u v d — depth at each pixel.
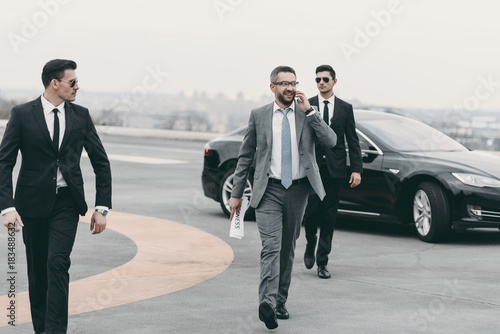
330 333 4.86
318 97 6.70
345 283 6.41
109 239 8.41
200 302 5.68
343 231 9.27
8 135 4.35
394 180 8.79
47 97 4.41
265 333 4.86
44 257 4.51
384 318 5.25
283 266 5.23
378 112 9.84
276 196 5.12
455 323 5.12
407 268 7.07
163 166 17.41
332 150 6.59
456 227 8.41
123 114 20.62
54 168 4.36
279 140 5.12
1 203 4.27
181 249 7.90
